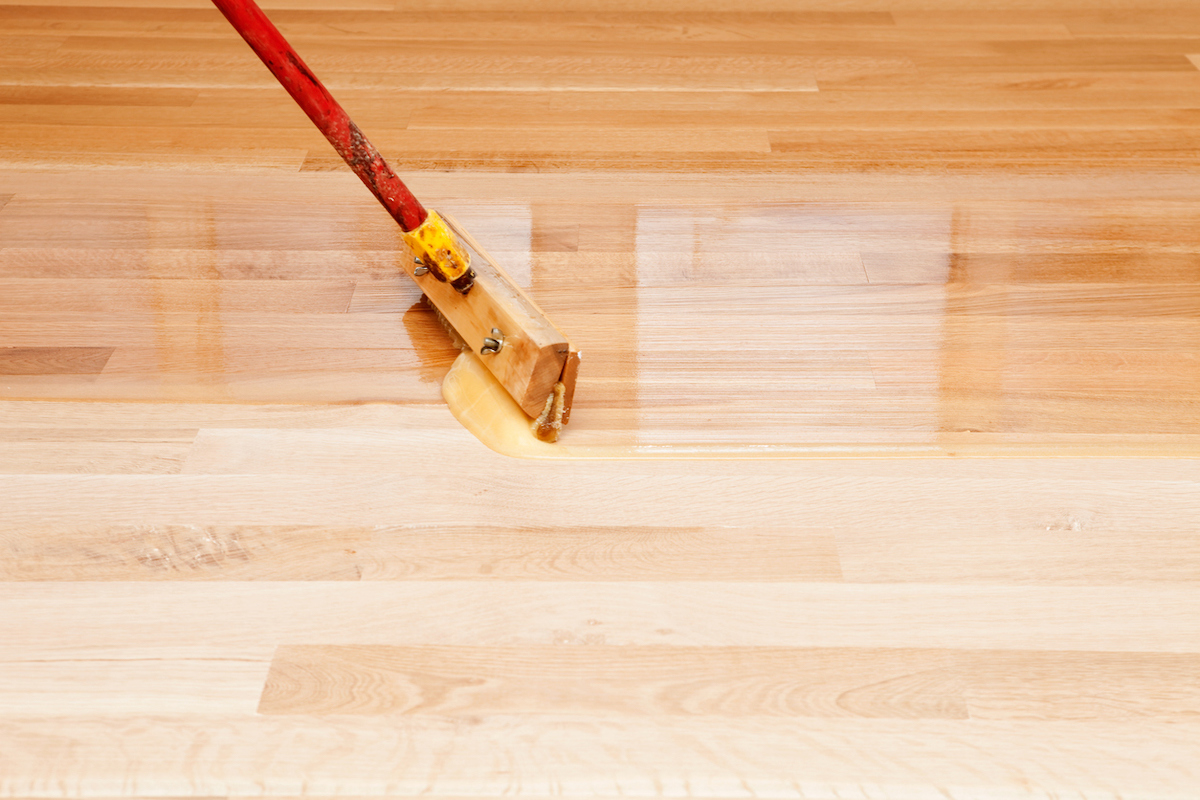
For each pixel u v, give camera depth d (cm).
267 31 105
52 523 108
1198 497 113
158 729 89
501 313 119
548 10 244
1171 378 132
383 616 99
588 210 168
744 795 85
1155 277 152
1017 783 86
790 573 104
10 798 84
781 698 92
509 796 85
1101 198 172
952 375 133
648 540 107
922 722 90
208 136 187
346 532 107
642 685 93
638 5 246
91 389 127
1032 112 200
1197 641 98
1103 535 108
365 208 167
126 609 99
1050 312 145
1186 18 242
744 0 248
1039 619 99
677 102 203
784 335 141
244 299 145
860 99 205
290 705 91
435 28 234
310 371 132
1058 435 123
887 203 171
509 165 180
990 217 167
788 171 180
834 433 124
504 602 100
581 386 131
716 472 116
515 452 119
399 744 88
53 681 92
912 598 101
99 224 161
